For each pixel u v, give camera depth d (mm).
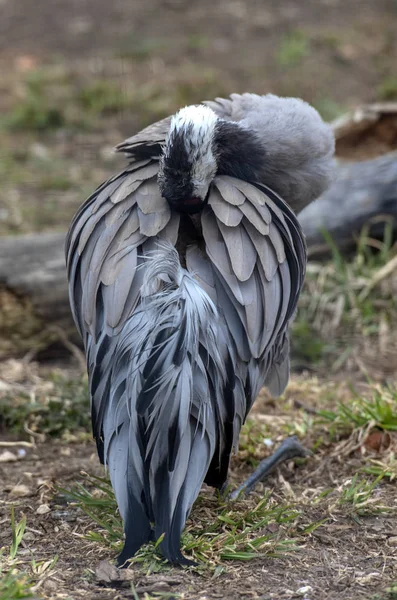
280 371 9562
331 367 12945
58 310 13125
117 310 7992
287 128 10133
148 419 7691
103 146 19953
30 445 10805
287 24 24344
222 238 8359
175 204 8594
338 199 14391
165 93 21469
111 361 8008
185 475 7672
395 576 7898
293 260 8820
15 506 9281
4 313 13031
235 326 8148
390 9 25078
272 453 10273
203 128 8750
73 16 25391
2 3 26109
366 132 15461
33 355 13195
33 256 13242
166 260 7965
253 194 8773
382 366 12789
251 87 21406
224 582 7738
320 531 8664
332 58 22453
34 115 20891
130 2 25984
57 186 18234
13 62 23328
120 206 8633
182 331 7762
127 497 7586
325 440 10531
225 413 8094
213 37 23938
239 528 8672
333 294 13930
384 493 9359
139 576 7742
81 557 8219
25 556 8258
